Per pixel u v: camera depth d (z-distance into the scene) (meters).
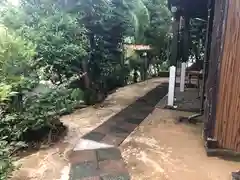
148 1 10.23
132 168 2.80
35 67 4.09
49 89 3.71
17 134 3.07
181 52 6.80
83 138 3.72
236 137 3.07
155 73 12.03
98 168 2.80
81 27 5.73
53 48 4.79
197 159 3.05
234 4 2.87
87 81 6.16
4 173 2.29
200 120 4.61
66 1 5.92
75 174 2.66
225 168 2.83
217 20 3.22
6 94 2.87
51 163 2.92
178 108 5.50
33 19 5.17
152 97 6.80
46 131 3.72
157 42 10.85
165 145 3.48
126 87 8.51
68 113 5.00
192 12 6.30
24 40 4.20
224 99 3.07
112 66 7.28
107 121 4.58
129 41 8.91
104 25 6.57
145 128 4.21
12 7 5.24
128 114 5.07
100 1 6.30
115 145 3.48
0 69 3.39
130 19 7.48
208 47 4.34
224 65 3.04
